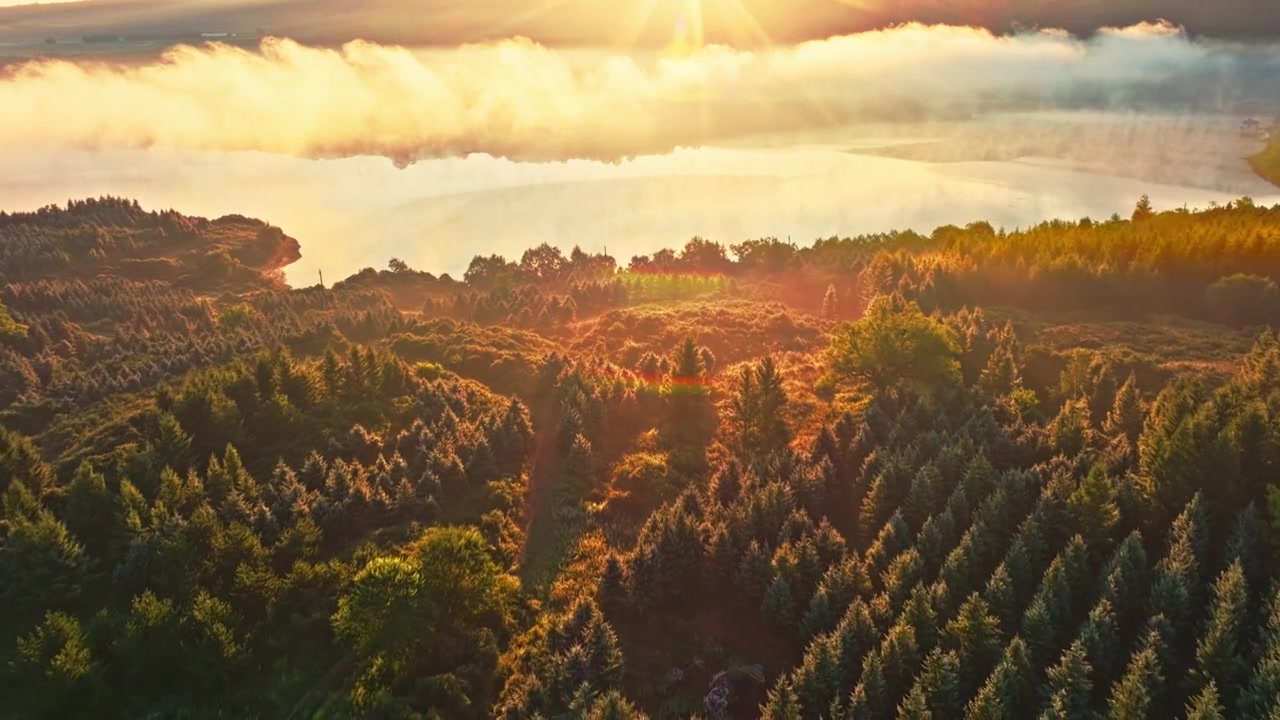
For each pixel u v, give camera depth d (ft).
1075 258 494.59
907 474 254.68
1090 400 321.73
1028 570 210.59
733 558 231.09
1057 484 235.61
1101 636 186.50
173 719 192.13
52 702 187.52
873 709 179.01
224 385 321.93
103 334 627.05
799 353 436.76
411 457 300.20
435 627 208.64
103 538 254.06
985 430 284.41
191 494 260.83
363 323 504.84
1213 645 174.81
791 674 205.57
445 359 407.44
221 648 198.90
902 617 196.24
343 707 193.88
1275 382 303.68
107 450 310.45
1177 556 203.62
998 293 498.28
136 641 199.00
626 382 363.76
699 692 201.26
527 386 375.86
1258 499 229.04
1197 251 481.05
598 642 197.98
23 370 459.73
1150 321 458.91
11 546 227.20
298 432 310.65
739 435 328.90
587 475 299.58
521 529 270.67
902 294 475.72
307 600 222.69
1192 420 238.27
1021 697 176.96
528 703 188.14
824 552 231.30
